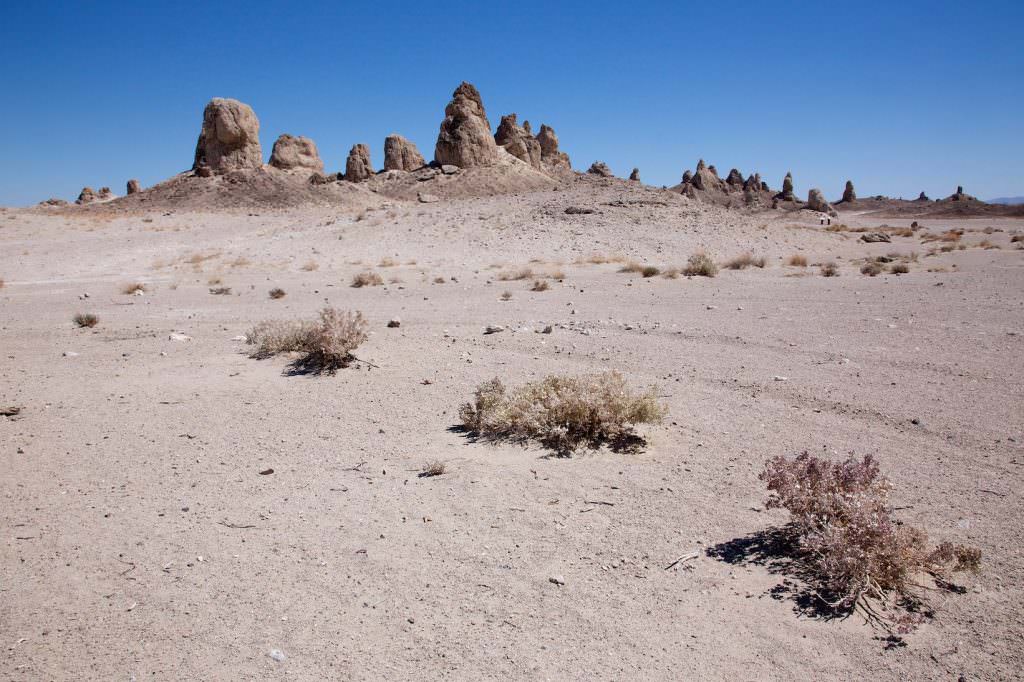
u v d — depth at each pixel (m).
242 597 3.93
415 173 81.31
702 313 14.39
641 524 4.69
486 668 3.26
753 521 4.66
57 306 18.28
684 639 3.45
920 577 3.91
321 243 33.06
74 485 5.75
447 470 5.80
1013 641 3.34
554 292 19.27
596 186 43.34
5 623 3.75
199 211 55.19
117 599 3.96
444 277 24.22
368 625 3.63
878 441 6.07
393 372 9.38
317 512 5.08
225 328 13.61
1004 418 6.49
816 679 3.14
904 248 35.75
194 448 6.61
